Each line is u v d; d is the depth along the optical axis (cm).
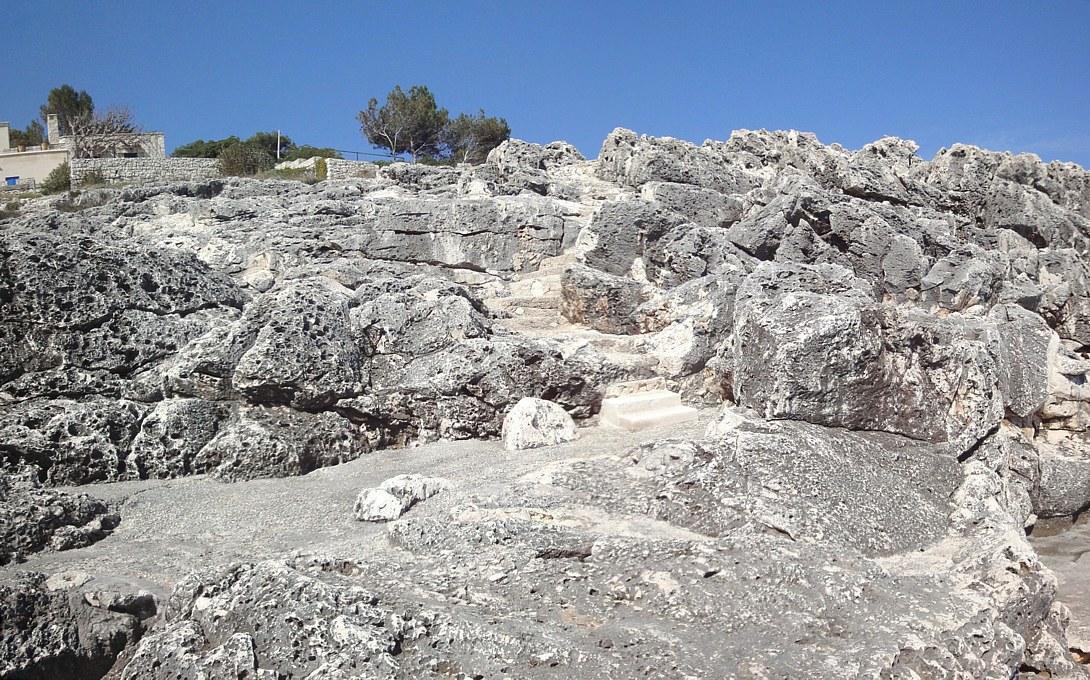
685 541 629
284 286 1036
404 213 1720
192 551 676
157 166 3306
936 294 1606
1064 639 766
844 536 690
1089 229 1978
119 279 976
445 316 1056
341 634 486
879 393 879
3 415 837
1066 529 1269
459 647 490
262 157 3534
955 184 2102
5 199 2900
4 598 545
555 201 1819
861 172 1977
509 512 693
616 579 589
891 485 792
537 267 1758
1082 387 1341
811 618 555
